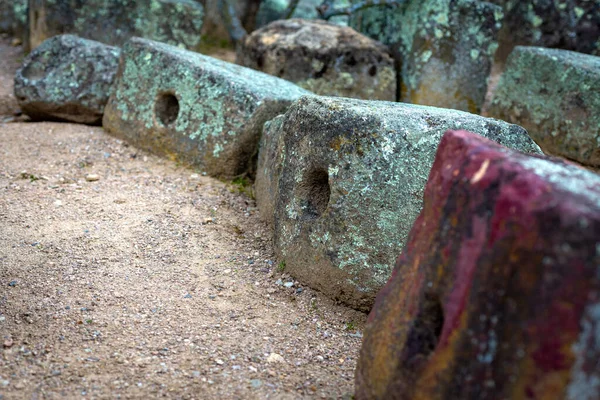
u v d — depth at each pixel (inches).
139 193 140.6
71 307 99.1
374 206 101.9
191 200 139.1
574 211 54.6
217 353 91.7
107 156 159.3
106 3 237.5
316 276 108.3
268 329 99.7
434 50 204.8
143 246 119.0
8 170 147.6
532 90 193.2
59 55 183.2
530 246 57.5
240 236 127.3
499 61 262.8
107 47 184.9
